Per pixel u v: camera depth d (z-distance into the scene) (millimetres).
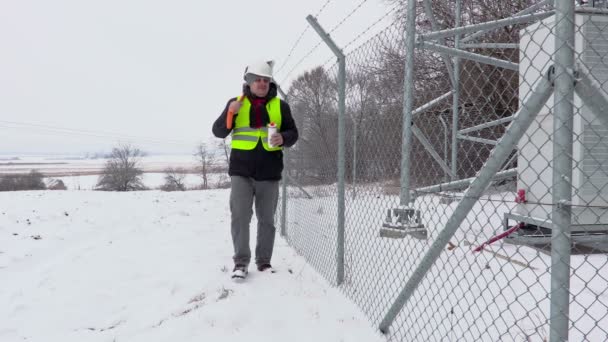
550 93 1543
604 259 3623
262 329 2664
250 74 3541
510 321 2510
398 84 2939
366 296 3096
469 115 7234
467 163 7008
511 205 4910
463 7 10453
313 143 4391
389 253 4047
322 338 2531
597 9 2941
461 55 4723
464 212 2010
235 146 3609
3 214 7363
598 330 2355
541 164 4129
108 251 5027
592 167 3764
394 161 3090
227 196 11758
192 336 2600
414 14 2629
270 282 3471
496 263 3713
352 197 3650
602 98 1431
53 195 10570
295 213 5082
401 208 4062
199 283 3605
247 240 3594
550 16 3703
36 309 3377
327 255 4180
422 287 3238
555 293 1484
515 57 6492
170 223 7094
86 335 2822
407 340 2416
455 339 2355
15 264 4789
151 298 3451
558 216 1471
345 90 3434
